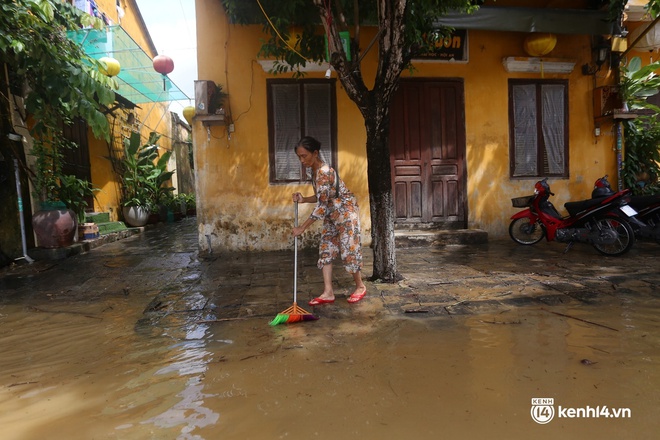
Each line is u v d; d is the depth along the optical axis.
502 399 2.30
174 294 4.73
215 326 3.65
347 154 7.28
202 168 7.11
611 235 5.78
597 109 7.80
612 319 3.45
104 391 2.56
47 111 6.57
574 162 7.90
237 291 4.75
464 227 7.73
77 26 7.57
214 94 6.89
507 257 6.09
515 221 7.16
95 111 6.01
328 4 4.40
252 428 2.11
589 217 5.96
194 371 2.77
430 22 6.04
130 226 11.59
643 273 4.84
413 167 7.62
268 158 7.17
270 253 7.03
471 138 7.65
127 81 10.34
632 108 8.06
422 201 7.65
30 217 7.38
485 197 7.72
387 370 2.68
